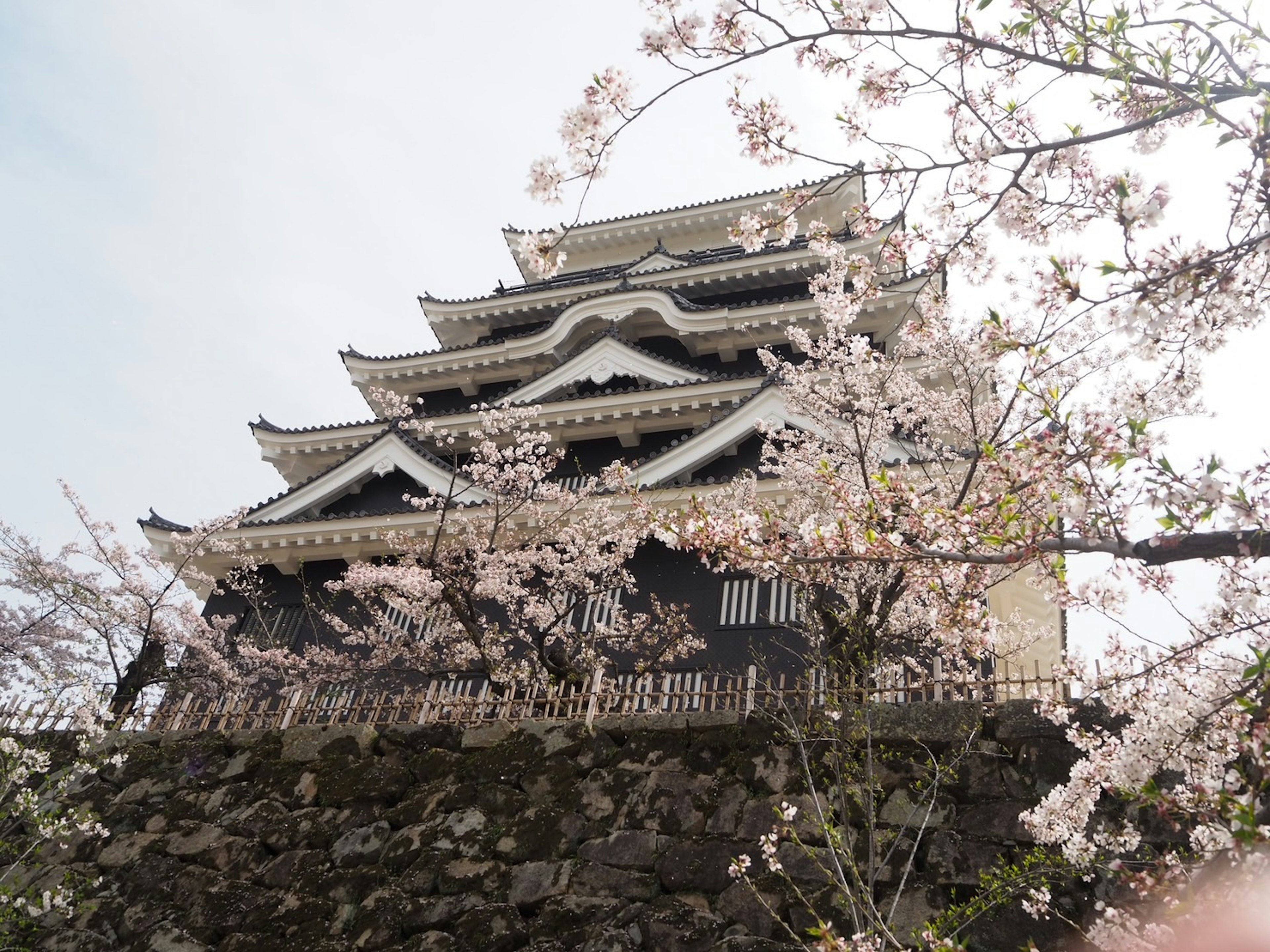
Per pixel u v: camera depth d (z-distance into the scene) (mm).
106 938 9961
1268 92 4508
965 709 8883
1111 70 4949
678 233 28938
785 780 8938
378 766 10836
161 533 19016
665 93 5875
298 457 22719
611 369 20672
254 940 9422
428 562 14305
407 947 8820
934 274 6449
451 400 25266
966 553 5191
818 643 10117
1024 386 5441
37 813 10664
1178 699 4918
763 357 15312
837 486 7016
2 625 19250
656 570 15820
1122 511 4578
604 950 8148
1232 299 4867
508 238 30406
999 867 7680
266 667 17375
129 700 15797
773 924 7918
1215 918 3771
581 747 10109
